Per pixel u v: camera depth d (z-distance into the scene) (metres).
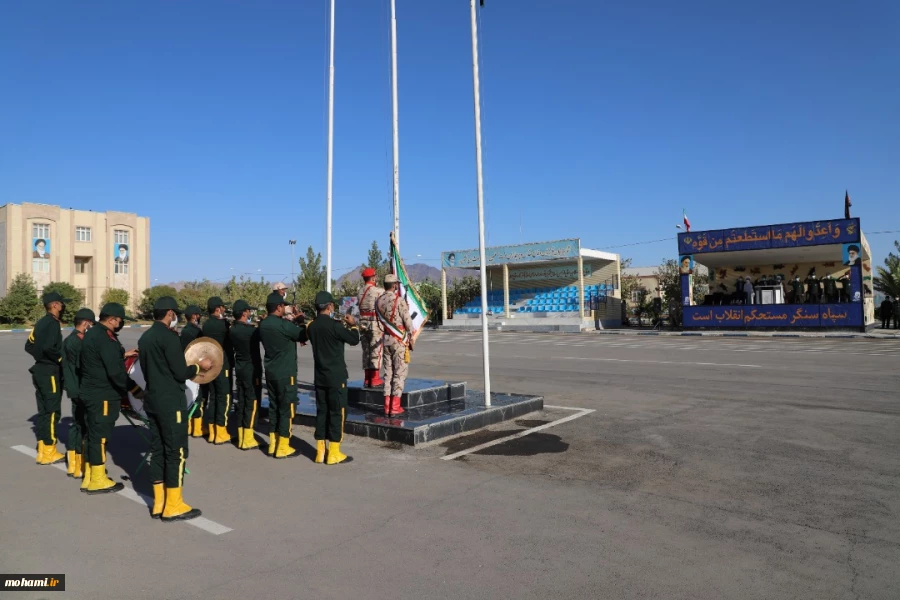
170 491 5.67
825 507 5.73
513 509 5.81
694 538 5.05
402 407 10.01
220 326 9.32
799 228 30.66
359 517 5.66
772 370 15.60
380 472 7.15
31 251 66.06
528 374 15.81
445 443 8.55
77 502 6.30
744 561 4.60
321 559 4.74
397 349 9.42
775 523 5.35
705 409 10.54
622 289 51.22
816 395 11.66
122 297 65.38
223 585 4.32
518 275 46.34
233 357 9.82
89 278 71.81
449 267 44.47
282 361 7.91
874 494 6.07
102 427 6.59
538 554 4.77
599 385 13.61
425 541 5.07
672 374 15.21
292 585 4.31
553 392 12.72
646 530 5.23
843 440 8.20
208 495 6.39
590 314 39.88
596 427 9.33
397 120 12.59
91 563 4.74
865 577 4.32
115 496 6.51
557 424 9.61
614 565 4.56
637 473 6.92
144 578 4.46
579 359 19.61
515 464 7.39
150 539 5.22
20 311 57.28
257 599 4.11
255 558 4.78
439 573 4.46
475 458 7.70
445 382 11.46
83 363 6.56
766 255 34.53
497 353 22.48
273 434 8.07
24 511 6.03
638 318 43.06
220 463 7.70
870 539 4.98
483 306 10.05
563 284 44.34
